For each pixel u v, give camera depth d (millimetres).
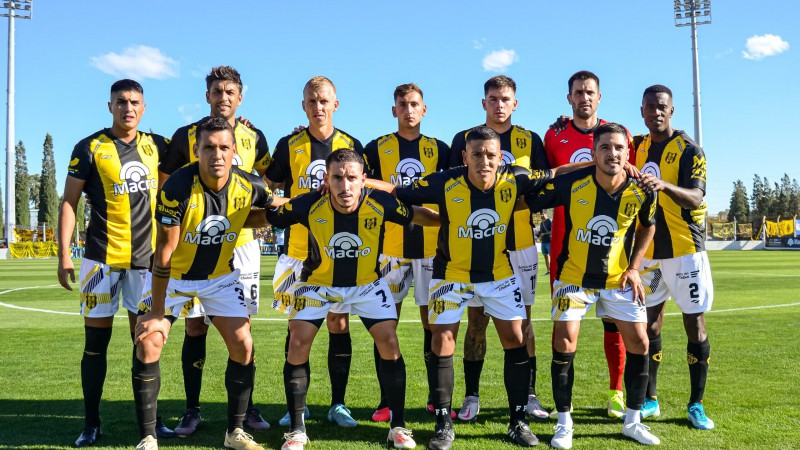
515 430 3795
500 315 3920
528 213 4742
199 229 3697
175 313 3818
